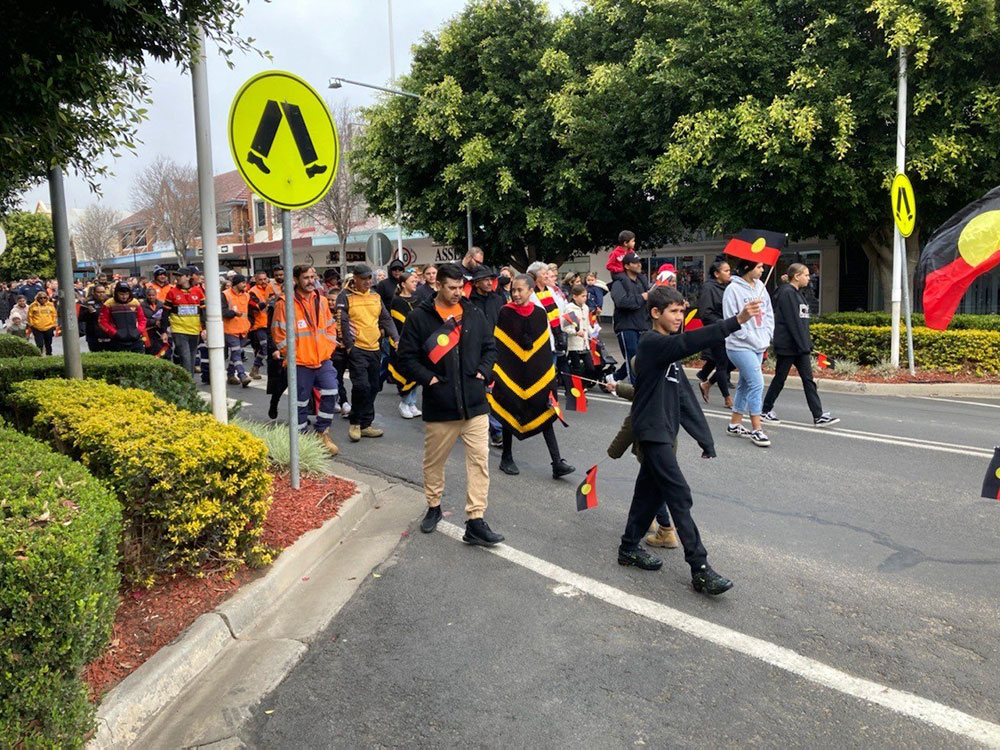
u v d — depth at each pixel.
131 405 5.53
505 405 6.84
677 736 3.13
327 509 5.74
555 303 9.06
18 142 4.45
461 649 3.87
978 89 12.27
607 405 10.35
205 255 6.27
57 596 2.69
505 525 5.70
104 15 4.73
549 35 19.33
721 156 13.76
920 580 4.57
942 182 13.36
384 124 20.64
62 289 7.20
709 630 4.01
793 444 7.89
